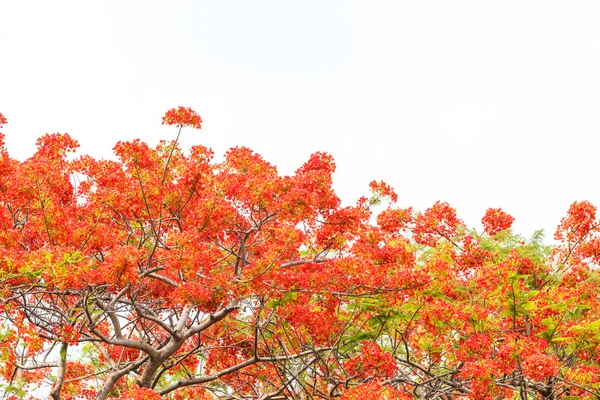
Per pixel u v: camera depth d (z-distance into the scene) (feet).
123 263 30.78
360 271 35.55
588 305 38.04
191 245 32.32
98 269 31.83
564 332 36.24
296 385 38.99
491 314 40.42
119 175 37.17
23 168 35.29
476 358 35.78
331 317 37.58
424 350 38.70
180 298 31.96
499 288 35.86
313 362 37.19
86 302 30.89
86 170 38.60
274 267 33.50
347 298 37.01
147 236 36.73
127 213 36.37
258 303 37.04
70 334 31.42
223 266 38.99
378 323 35.96
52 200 35.35
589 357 38.37
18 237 32.63
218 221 35.17
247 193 36.24
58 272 29.60
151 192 35.86
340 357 39.83
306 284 34.22
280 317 36.60
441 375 37.01
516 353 33.81
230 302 35.65
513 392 38.19
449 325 37.35
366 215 37.93
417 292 36.37
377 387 31.30
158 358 34.94
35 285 31.37
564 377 35.24
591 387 34.35
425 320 37.32
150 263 34.04
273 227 37.37
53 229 34.04
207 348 39.50
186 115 36.40
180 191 36.76
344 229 37.11
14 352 35.60
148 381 35.99
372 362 34.65
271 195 35.68
